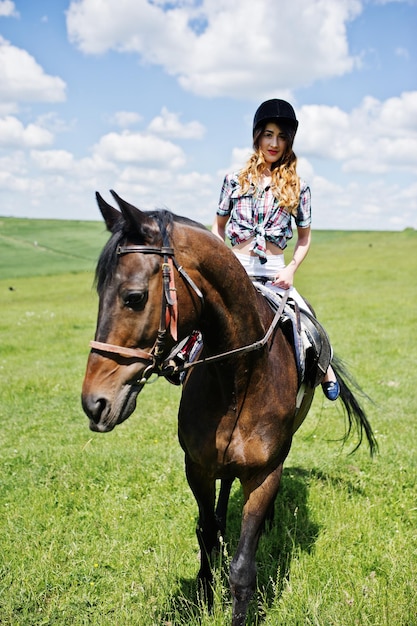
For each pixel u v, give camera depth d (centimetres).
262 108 380
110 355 257
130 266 258
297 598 347
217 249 291
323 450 646
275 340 344
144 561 412
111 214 285
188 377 344
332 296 2317
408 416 780
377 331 1476
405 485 536
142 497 520
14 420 806
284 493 504
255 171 380
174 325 263
